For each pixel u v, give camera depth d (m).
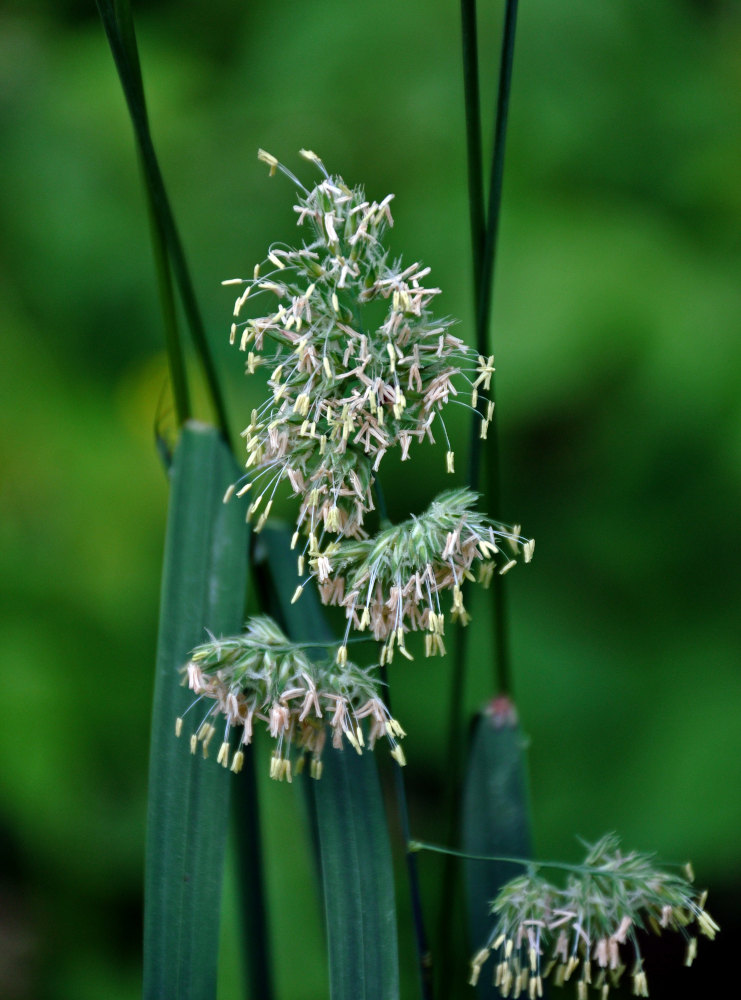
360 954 0.45
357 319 0.44
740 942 0.72
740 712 0.73
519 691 0.77
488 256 0.46
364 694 0.45
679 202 0.77
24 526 0.75
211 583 0.47
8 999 0.72
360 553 0.44
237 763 0.45
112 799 0.74
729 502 0.76
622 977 0.71
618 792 0.73
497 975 0.45
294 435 0.44
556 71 0.76
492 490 0.47
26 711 0.70
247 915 0.48
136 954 0.74
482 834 0.48
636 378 0.72
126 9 0.45
